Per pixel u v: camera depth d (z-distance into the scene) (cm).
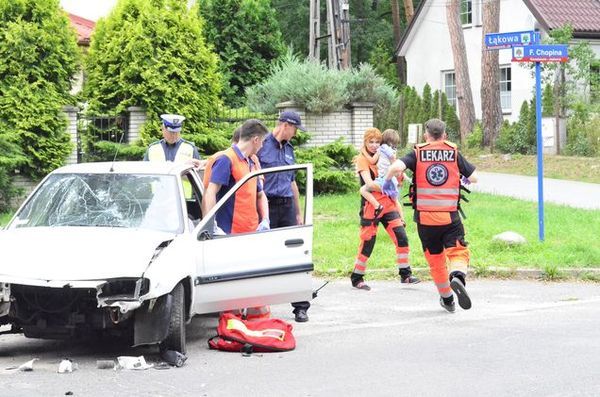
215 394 1013
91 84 2852
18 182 2686
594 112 4181
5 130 2603
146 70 2783
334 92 3058
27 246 1172
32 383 1058
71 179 1343
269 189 1447
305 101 3059
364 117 3117
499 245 2030
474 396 995
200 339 1329
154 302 1132
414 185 1484
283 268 1286
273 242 1284
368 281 1845
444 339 1301
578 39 5016
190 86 2842
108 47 2817
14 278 1104
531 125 4456
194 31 2867
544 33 5122
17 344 1302
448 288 1505
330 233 2244
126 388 1037
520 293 1703
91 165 1387
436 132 1472
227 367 1143
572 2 5234
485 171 4159
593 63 4522
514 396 993
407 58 6412
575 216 2472
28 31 2653
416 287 1773
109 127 2847
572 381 1050
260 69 4031
